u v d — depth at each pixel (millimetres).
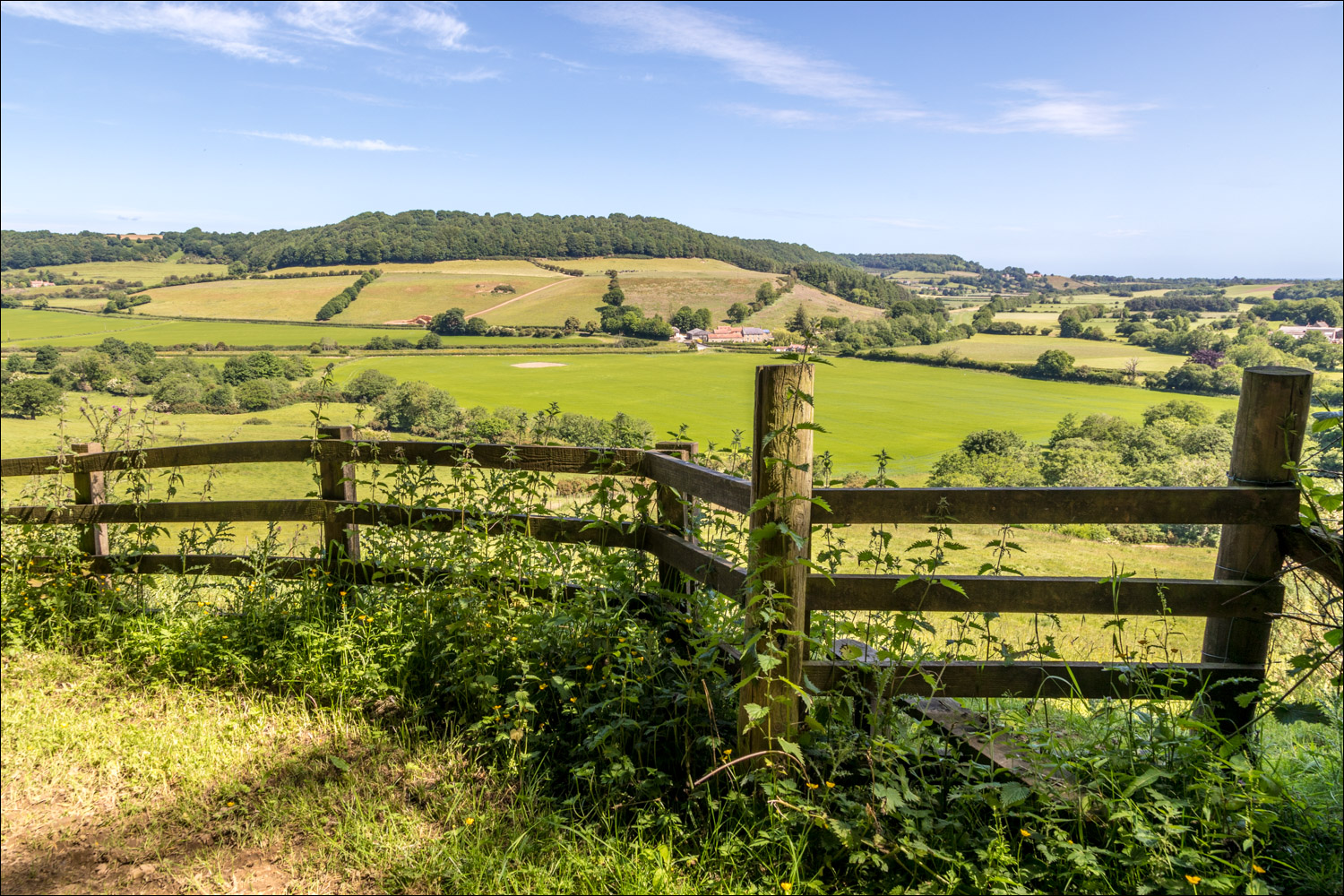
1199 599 2775
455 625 3682
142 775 3107
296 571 4504
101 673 3941
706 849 2598
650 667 3166
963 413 87875
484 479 3975
